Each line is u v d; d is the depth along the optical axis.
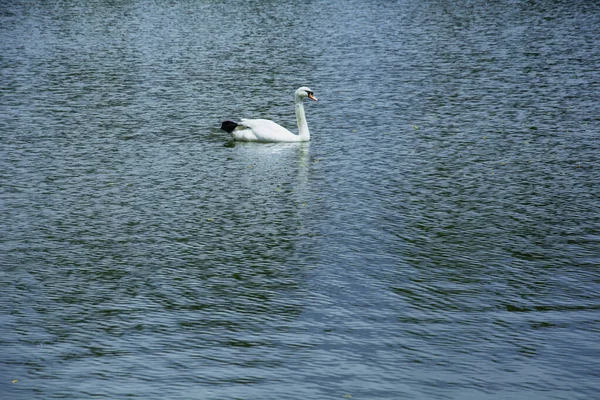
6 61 42.44
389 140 28.75
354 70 39.97
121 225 21.09
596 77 37.72
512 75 38.38
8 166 25.98
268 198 23.11
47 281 17.80
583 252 19.25
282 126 31.14
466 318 16.11
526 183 24.12
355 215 21.73
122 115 32.41
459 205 22.41
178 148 28.19
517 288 17.42
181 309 16.53
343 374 14.05
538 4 60.03
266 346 15.03
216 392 13.47
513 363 14.43
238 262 18.83
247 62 42.12
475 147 27.73
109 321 16.02
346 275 18.11
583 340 15.21
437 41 46.84
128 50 45.53
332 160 26.69
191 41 48.16
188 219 21.53
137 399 13.26
